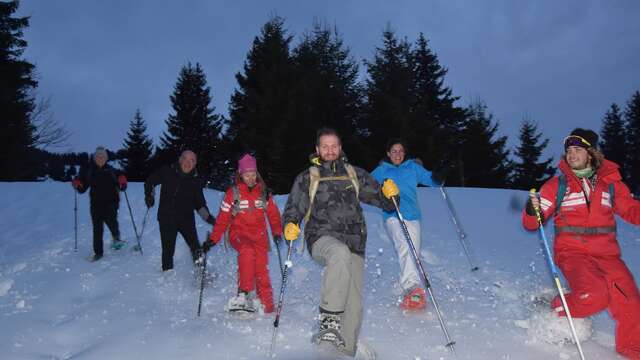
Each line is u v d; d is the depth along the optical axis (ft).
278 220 17.30
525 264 22.65
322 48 125.39
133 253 27.07
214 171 132.26
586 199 13.82
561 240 13.99
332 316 12.16
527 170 152.35
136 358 13.01
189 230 22.88
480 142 132.87
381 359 12.91
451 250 25.76
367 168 109.29
